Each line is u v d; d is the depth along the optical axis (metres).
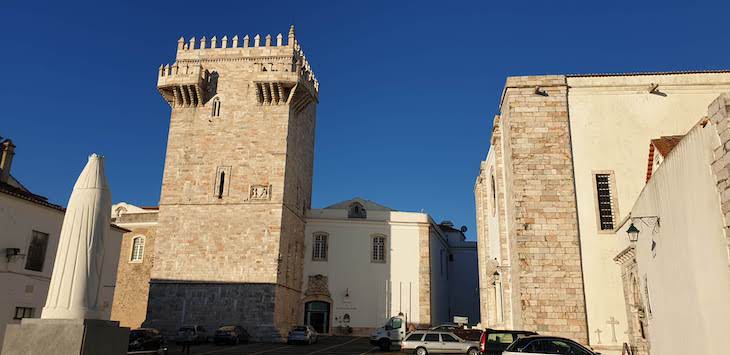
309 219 54.69
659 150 21.77
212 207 46.78
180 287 44.97
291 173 49.62
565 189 24.69
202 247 45.84
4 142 32.44
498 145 31.12
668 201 15.52
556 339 17.48
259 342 42.34
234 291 44.41
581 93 26.14
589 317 23.08
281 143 47.97
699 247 13.33
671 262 15.52
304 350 35.66
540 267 23.75
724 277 11.90
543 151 25.28
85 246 10.27
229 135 48.53
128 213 53.22
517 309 24.48
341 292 52.94
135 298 50.09
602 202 24.84
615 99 26.00
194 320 44.00
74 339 9.26
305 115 55.94
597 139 25.47
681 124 25.48
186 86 48.44
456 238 73.69
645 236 18.22
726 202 11.73
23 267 27.02
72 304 9.87
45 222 28.61
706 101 25.72
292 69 49.16
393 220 55.38
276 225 45.81
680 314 14.91
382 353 34.66
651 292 17.80
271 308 43.62
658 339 17.19
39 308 27.88
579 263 23.67
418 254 54.16
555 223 24.25
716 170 12.20
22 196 26.78
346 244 54.31
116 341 10.07
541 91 26.09
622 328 22.80
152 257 51.00
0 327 25.25
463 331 33.22
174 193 47.44
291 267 49.47
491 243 38.19
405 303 52.78
